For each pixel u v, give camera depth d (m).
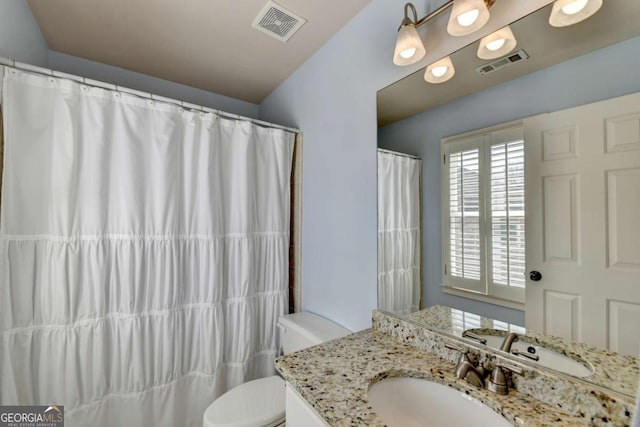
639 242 0.63
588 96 0.72
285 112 2.04
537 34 0.80
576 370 0.71
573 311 0.73
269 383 1.43
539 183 0.80
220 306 1.56
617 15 0.68
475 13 0.84
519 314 0.84
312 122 1.75
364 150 1.36
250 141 1.69
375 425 0.63
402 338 1.09
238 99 2.38
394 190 1.22
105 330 1.27
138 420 1.32
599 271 0.69
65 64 1.73
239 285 1.64
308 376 0.83
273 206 1.80
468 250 0.97
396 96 1.21
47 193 1.17
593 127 0.71
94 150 1.25
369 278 1.32
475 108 0.95
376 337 1.13
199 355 1.51
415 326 1.05
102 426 1.24
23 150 1.12
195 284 1.52
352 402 0.71
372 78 1.31
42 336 1.15
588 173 0.71
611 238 0.68
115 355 1.29
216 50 1.68
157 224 1.39
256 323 1.73
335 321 1.53
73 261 1.19
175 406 1.42
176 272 1.44
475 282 0.95
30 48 1.39
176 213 1.45
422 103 1.12
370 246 1.32
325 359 0.94
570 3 0.75
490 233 0.92
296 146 1.90
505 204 0.88
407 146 1.17
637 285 0.64
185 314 1.49
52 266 1.17
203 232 1.53
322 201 1.64
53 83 1.18
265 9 1.35
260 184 1.77
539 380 0.72
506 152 0.88
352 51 1.42
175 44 1.63
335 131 1.55
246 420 1.17
